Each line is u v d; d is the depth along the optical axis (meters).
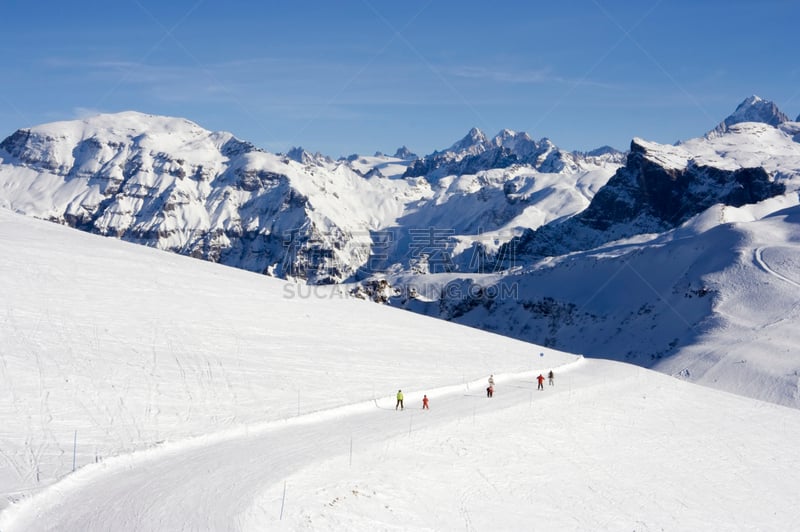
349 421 47.84
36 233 91.81
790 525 43.28
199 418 44.75
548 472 44.09
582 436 52.41
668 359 119.56
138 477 33.38
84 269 77.00
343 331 79.69
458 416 50.78
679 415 64.31
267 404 49.69
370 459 39.81
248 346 64.50
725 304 138.88
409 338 83.44
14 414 40.53
